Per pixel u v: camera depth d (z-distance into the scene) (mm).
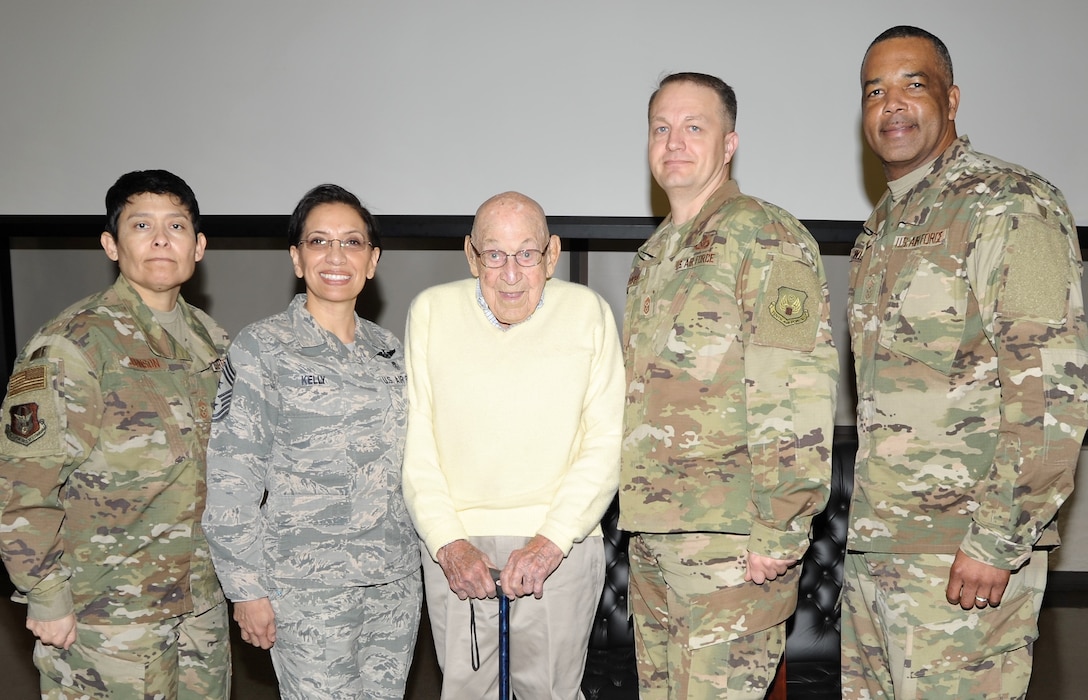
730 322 1888
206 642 2084
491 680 1973
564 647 1928
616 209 3482
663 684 2117
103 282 3859
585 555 1931
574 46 3436
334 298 1944
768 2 3406
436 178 3492
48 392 1831
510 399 1891
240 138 3486
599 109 3453
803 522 1839
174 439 1978
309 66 3461
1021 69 3420
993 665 1886
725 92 2072
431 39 3445
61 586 1869
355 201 2004
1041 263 1737
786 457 1790
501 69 3453
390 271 3812
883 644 2004
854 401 3736
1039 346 1704
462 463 1914
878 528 1965
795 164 3463
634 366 2006
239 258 3809
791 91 3434
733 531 1881
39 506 1824
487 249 1868
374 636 1976
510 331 1922
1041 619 3807
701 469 1897
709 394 1888
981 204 1854
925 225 1952
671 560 1948
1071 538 3812
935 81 2004
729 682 1905
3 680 3271
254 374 1865
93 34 3463
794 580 1965
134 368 1954
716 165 2053
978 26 3408
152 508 1948
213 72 3469
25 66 3480
